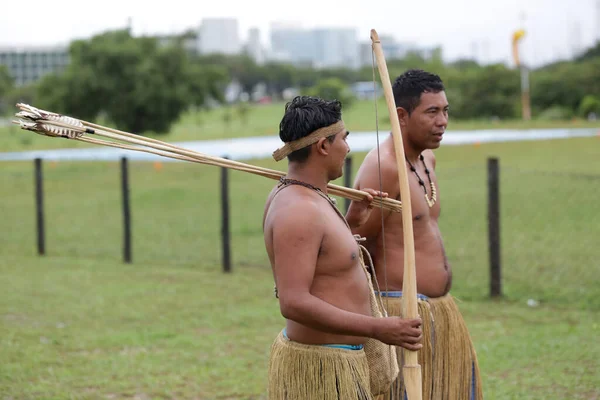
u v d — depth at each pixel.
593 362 5.88
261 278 9.76
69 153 28.64
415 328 3.02
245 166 3.17
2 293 8.97
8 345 6.77
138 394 5.52
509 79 46.75
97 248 12.20
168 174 21.92
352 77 119.62
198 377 5.85
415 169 4.03
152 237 12.84
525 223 12.33
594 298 8.00
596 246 10.45
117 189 19.34
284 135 3.09
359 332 2.97
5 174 22.67
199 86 36.59
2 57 156.38
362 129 38.31
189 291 9.02
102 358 6.38
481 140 29.09
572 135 30.50
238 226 13.55
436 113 3.91
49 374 5.97
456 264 9.87
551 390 5.30
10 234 13.65
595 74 46.41
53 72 34.50
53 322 7.64
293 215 2.97
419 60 81.12
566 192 14.91
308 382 3.10
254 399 5.39
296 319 2.95
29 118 2.89
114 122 34.53
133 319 7.75
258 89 123.75
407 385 3.10
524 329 6.95
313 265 2.97
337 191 3.45
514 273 9.23
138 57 34.16
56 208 16.59
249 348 6.63
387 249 3.94
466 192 15.73
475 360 4.14
